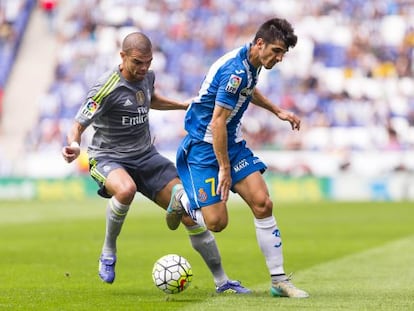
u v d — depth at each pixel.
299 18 140.12
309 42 135.25
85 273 39.06
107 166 31.45
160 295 30.25
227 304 27.02
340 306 26.34
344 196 116.88
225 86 27.88
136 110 31.50
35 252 50.34
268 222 29.09
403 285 33.69
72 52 144.12
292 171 119.25
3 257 47.31
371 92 128.50
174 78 137.12
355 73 131.25
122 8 147.62
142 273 39.34
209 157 29.36
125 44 30.33
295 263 44.28
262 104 31.66
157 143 126.50
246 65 27.98
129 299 28.92
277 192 119.06
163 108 33.31
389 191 115.31
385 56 133.00
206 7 145.62
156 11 146.75
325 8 140.50
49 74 144.12
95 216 85.44
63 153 30.20
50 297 29.66
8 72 144.38
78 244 55.88
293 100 128.38
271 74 131.62
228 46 140.25
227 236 63.31
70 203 109.88
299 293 28.97
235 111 28.64
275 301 27.80
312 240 59.50
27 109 140.75
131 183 30.58
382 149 120.31
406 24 136.00
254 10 143.38
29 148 132.00
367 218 82.44
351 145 122.44
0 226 73.25
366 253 49.50
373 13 138.25
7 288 33.00
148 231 67.75
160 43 141.50
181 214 31.05
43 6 148.00
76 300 28.69
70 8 151.50
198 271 39.72
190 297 29.28
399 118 124.38
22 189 125.19
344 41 135.38
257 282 35.88
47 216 86.19
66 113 135.00
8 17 151.12
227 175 28.03
